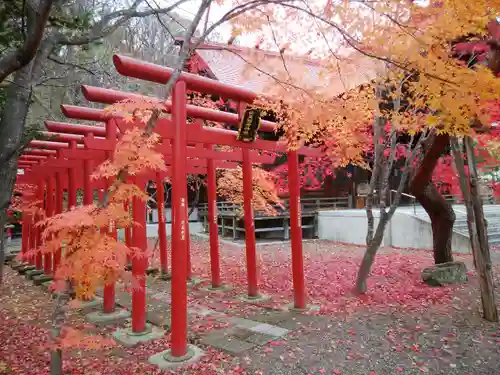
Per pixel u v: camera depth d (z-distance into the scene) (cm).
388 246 1350
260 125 707
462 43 510
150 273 1079
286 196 1658
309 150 770
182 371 425
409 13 356
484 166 877
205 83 521
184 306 463
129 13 473
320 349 474
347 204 1981
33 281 990
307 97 490
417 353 455
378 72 493
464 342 483
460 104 363
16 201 1038
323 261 1118
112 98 509
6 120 418
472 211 578
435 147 743
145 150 340
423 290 736
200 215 2042
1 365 442
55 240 308
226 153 821
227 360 450
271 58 449
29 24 367
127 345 518
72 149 736
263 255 1255
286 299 740
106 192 333
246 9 338
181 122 475
